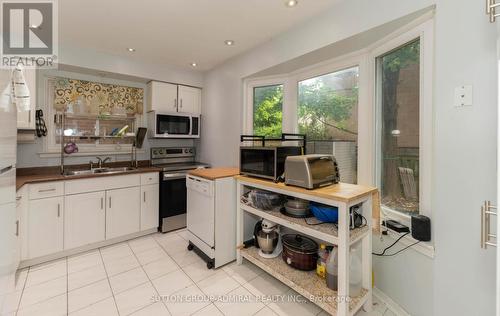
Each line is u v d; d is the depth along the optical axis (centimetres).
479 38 118
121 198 279
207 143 371
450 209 132
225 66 327
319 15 203
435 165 140
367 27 169
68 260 238
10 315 146
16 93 187
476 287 122
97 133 315
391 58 186
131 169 313
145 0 184
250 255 213
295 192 171
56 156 289
